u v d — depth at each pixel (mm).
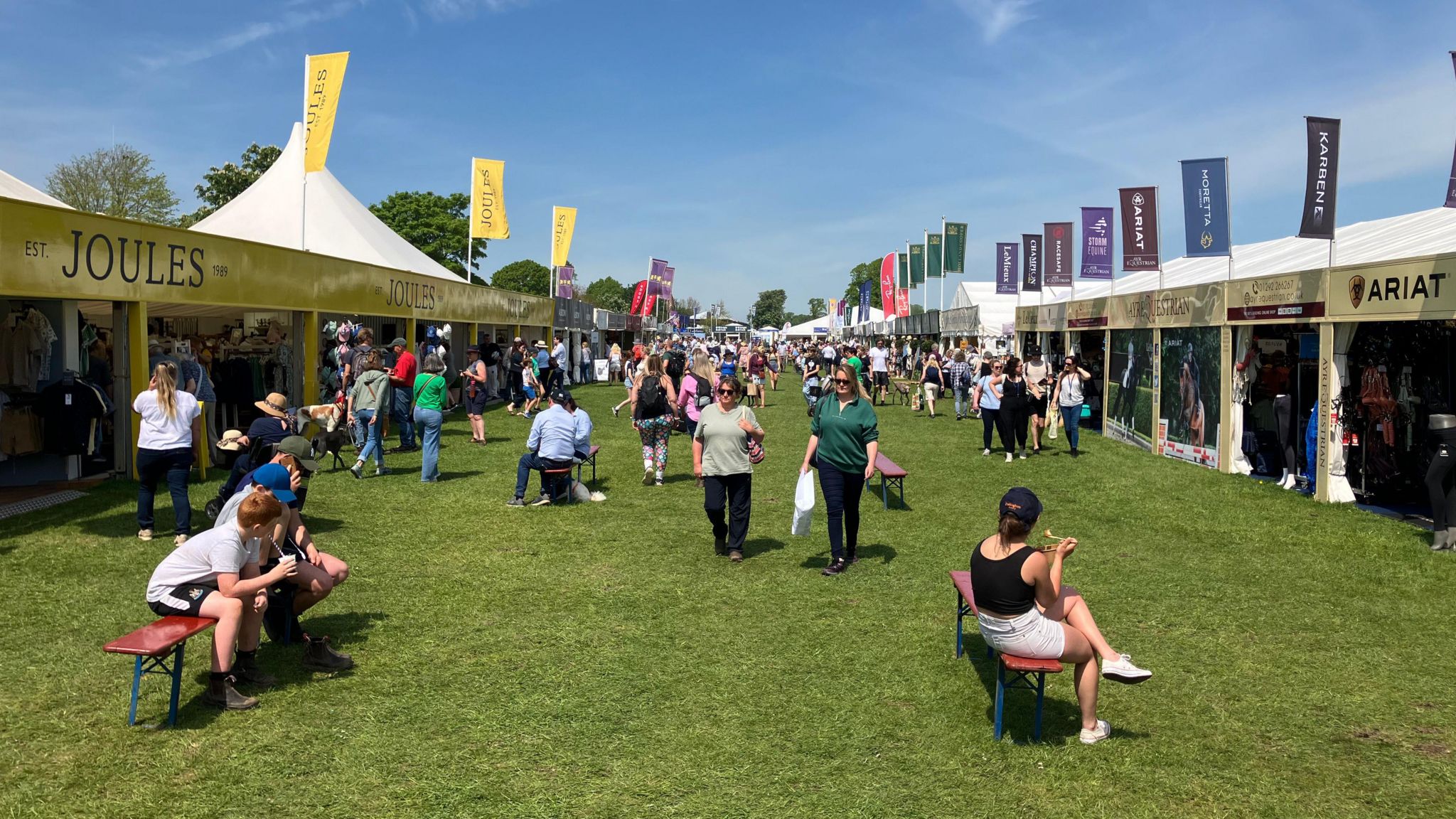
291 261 14398
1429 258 9453
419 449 15453
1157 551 8922
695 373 17547
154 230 11180
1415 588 7602
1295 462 12492
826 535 9523
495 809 4020
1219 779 4332
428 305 21219
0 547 8109
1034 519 4660
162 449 8250
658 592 7348
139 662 4719
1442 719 5020
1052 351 24406
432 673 5566
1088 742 4691
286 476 5945
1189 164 15055
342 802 4059
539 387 22859
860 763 4488
